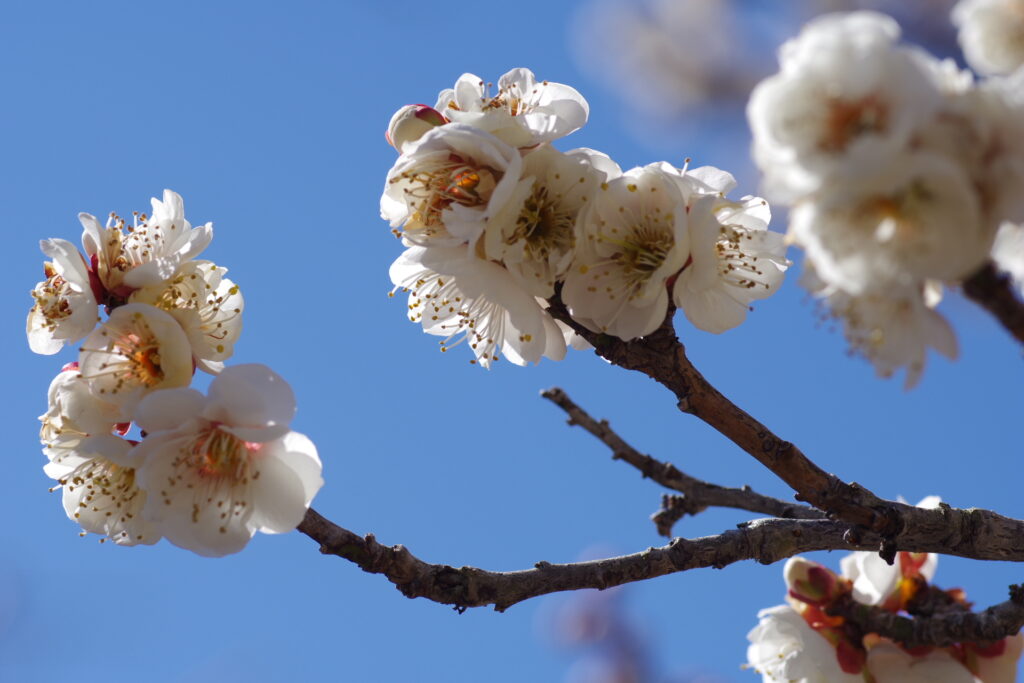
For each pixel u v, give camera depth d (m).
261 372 0.43
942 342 0.40
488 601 0.44
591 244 0.44
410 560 0.44
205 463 0.43
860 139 0.39
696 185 0.44
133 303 0.44
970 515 0.44
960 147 0.39
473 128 0.44
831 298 0.41
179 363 0.44
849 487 0.44
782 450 0.44
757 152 0.40
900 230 0.39
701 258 0.44
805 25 0.41
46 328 0.44
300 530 0.43
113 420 0.44
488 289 0.44
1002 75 0.41
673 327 0.44
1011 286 0.40
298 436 0.43
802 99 0.39
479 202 0.44
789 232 0.41
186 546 0.43
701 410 0.44
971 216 0.39
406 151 0.44
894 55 0.39
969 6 0.41
